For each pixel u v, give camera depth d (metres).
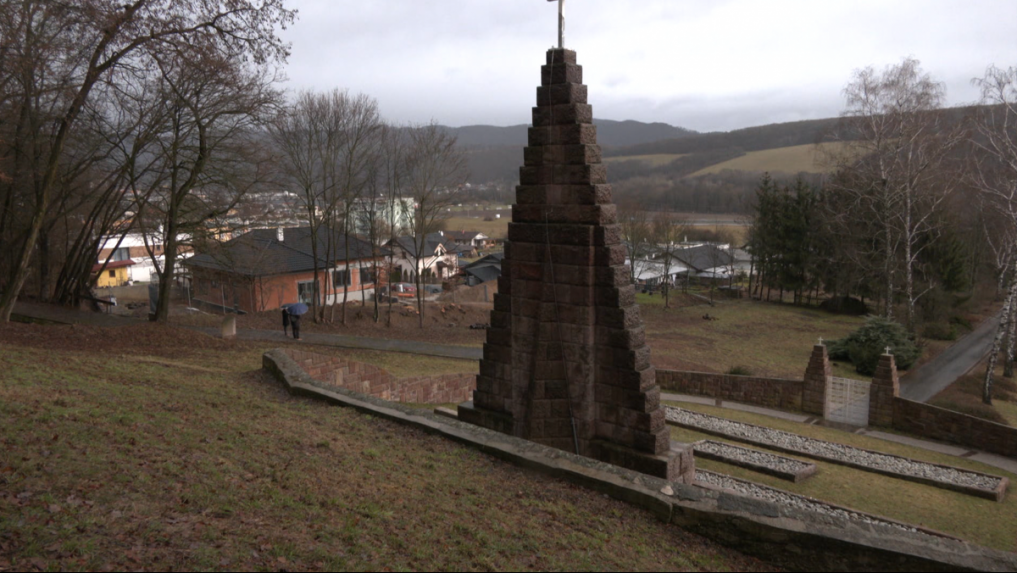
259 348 24.33
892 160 42.62
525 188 11.16
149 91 26.02
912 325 42.19
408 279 78.75
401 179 44.25
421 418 10.87
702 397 27.84
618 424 10.75
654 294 69.06
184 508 6.16
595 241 10.61
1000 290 62.50
